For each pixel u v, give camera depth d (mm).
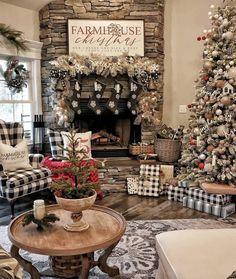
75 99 4492
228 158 3660
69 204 1922
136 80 4578
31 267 2006
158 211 3672
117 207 3801
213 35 3926
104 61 4418
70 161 2002
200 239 1792
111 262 2451
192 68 4828
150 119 4633
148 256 2555
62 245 1815
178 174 4332
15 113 4562
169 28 4941
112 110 4598
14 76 4348
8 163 3535
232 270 1492
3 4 4199
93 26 4527
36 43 4496
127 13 4609
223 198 3562
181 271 1501
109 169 4402
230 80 3650
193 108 4094
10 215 3488
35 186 3520
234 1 4367
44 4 4461
